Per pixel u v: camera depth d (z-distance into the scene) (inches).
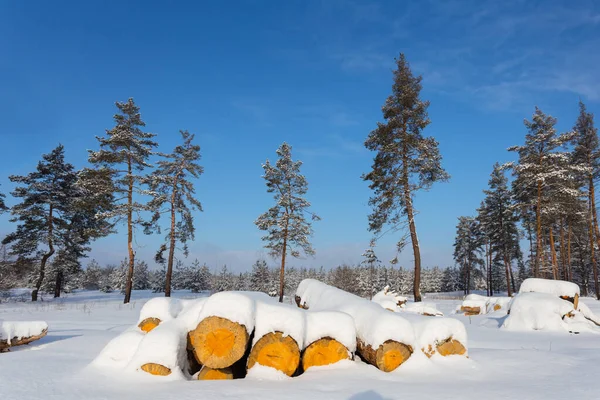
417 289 741.3
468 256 2038.6
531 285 577.0
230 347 221.5
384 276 2503.7
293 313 239.9
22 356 281.0
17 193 1071.6
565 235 1419.8
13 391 187.0
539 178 863.7
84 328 470.9
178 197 1021.2
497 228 1459.2
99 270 3041.3
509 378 223.5
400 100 774.5
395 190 756.6
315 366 244.2
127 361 241.0
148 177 983.0
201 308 255.9
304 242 1039.6
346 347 248.8
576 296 538.3
